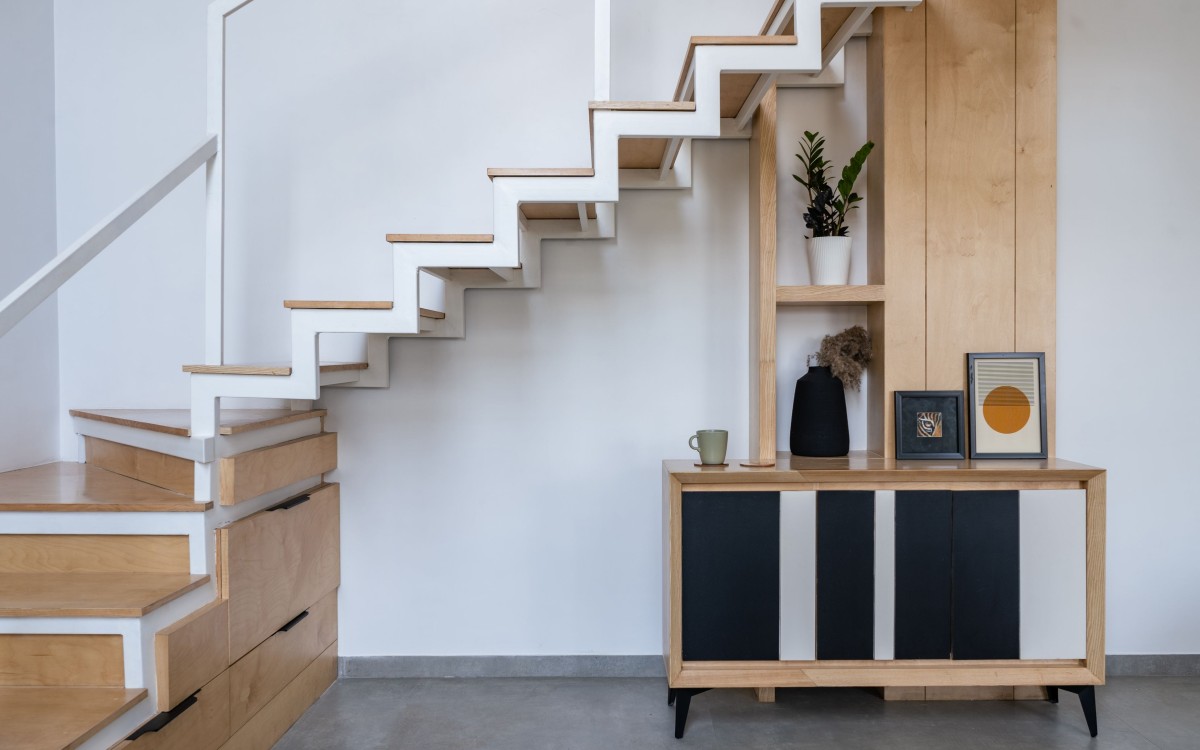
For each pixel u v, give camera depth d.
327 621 2.68
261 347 2.79
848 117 2.71
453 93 2.75
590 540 2.77
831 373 2.61
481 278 2.68
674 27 2.71
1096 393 2.70
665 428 2.76
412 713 2.47
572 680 2.74
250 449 2.21
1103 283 2.70
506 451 2.77
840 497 2.31
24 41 2.69
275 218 2.78
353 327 2.13
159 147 2.82
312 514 2.54
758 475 2.29
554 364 2.76
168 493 2.13
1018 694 2.55
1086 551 2.31
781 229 2.73
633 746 2.24
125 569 1.99
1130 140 2.69
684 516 2.32
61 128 2.82
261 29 2.77
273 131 2.78
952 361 2.57
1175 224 2.70
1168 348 2.70
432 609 2.78
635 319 2.75
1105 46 2.68
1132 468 2.71
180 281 2.83
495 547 2.77
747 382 2.74
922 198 2.57
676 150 2.35
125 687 1.70
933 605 2.32
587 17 2.73
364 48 2.76
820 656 2.32
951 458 2.51
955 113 2.57
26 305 1.70
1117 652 2.73
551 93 2.74
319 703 2.55
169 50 2.81
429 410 2.76
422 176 2.76
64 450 2.85
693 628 2.32
